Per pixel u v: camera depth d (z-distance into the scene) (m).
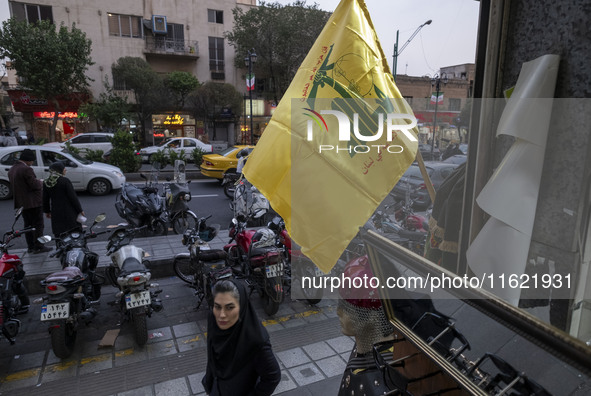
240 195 7.21
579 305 0.99
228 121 27.80
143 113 25.48
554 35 1.01
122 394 2.99
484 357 0.94
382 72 1.46
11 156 9.69
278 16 24.70
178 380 3.17
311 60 1.52
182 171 8.85
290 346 3.70
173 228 7.21
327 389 3.08
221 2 27.55
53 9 23.34
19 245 6.18
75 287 3.46
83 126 26.02
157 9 25.91
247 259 4.47
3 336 3.46
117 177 10.70
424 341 1.14
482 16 1.22
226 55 28.30
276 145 1.50
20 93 23.27
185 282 5.17
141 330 3.59
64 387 3.07
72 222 5.23
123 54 25.48
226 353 1.99
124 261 4.00
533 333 0.75
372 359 1.66
